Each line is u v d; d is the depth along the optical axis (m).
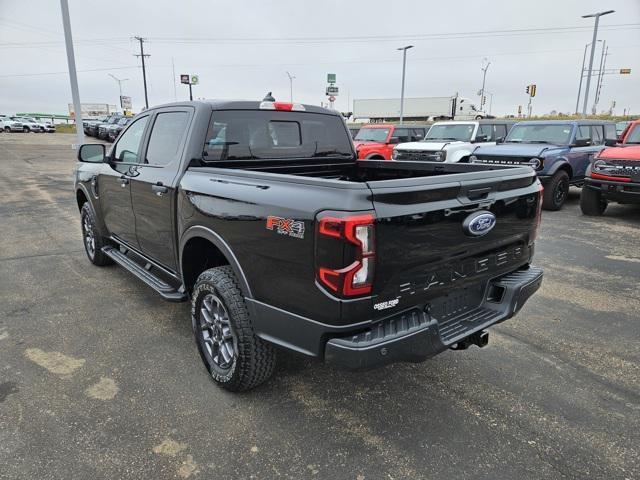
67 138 40.97
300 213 2.31
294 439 2.64
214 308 3.14
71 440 2.61
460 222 2.55
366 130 16.91
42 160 22.14
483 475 2.37
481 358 3.56
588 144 10.98
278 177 2.55
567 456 2.50
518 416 2.85
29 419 2.79
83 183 5.43
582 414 2.87
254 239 2.61
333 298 2.22
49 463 2.43
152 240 3.98
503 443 2.61
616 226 8.30
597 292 4.95
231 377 2.95
